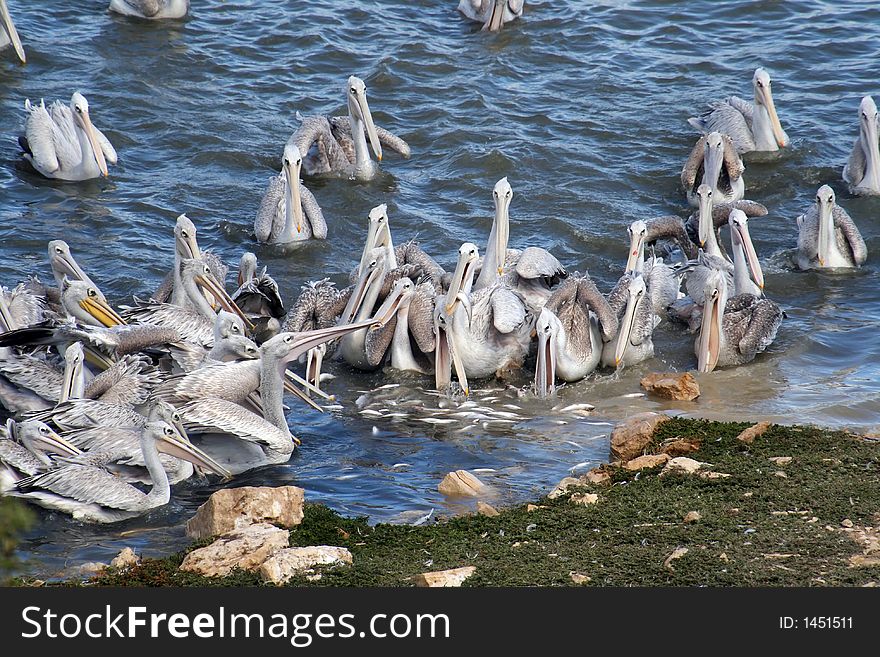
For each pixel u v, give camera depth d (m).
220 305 18.27
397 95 27.30
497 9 30.20
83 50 28.39
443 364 16.56
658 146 25.12
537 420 15.52
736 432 14.14
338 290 18.97
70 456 13.18
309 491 13.40
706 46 29.95
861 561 10.46
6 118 25.17
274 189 21.47
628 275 17.80
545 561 10.81
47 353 16.33
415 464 14.15
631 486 12.58
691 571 10.35
